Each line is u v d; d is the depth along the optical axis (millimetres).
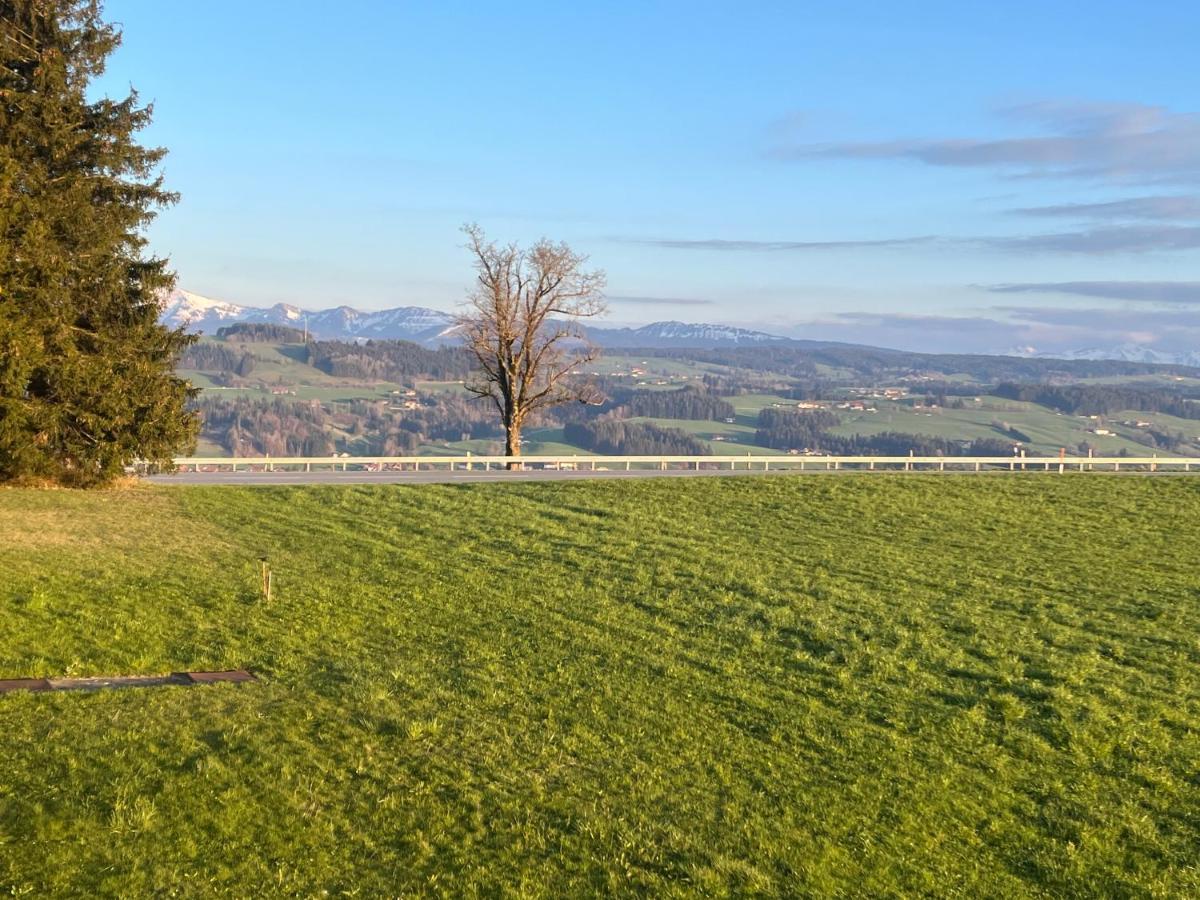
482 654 22375
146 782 14789
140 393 37812
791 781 16438
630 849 13852
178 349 40969
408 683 20109
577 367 57656
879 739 18422
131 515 35688
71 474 39406
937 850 14508
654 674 21547
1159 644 24750
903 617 26531
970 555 34250
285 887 12445
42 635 22031
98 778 14812
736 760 17188
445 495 42188
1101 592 29641
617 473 51906
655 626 25172
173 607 24797
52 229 36875
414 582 28641
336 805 14531
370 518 37500
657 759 17016
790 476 48250
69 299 37031
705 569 31141
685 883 13133
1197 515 41375
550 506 40656
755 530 37469
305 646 22469
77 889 12102
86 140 38344
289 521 36438
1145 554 34812
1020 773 17234
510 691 20016
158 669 20562
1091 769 17484
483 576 29594
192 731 16781
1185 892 13719
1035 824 15492
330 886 12547
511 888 12742
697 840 14211
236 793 14578
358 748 16547
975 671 22359
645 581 29438
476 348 57000
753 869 13547
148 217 40406
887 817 15383
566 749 17203
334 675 20500
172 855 12953
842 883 13422
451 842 13742
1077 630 25812
